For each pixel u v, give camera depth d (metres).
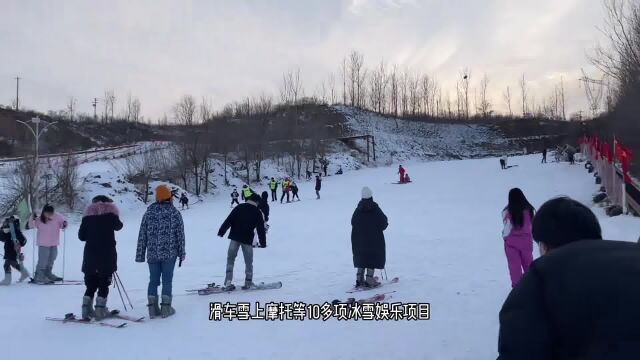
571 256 1.92
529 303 1.91
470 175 38.56
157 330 6.80
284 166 56.03
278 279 10.40
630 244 1.94
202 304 8.23
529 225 6.51
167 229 7.57
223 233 9.32
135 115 92.81
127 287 10.47
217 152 51.56
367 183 40.59
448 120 97.00
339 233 17.39
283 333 6.46
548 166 37.72
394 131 86.50
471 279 8.96
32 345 6.26
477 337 5.78
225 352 5.76
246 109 69.69
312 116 79.75
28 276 11.60
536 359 1.83
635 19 18.58
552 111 102.00
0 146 61.78
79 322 7.34
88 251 7.45
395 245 13.82
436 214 20.19
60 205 32.50
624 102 22.55
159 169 43.78
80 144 71.75
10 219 11.35
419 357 5.27
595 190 21.09
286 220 21.86
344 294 8.57
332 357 5.43
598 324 1.73
